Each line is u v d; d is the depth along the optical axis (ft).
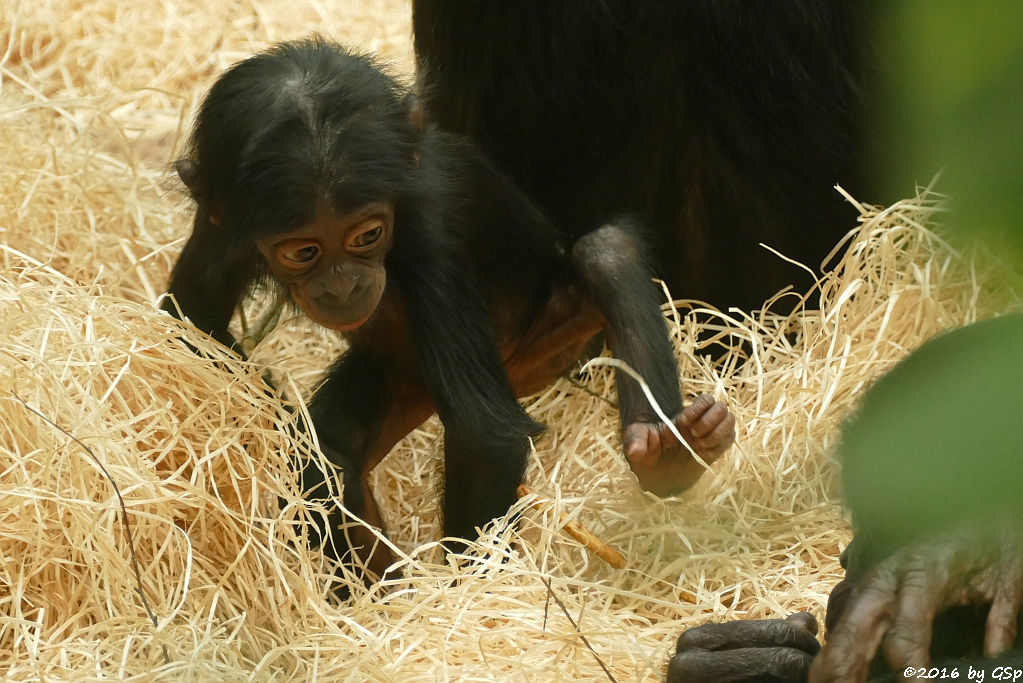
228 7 53.62
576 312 29.43
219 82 25.73
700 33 29.55
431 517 29.48
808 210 31.68
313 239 23.77
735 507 25.52
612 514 26.50
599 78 30.40
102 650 21.06
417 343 26.45
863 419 10.55
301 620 22.27
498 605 22.75
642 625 23.36
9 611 22.16
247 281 27.71
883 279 29.99
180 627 21.18
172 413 25.38
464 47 31.45
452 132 32.14
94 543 22.26
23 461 22.53
